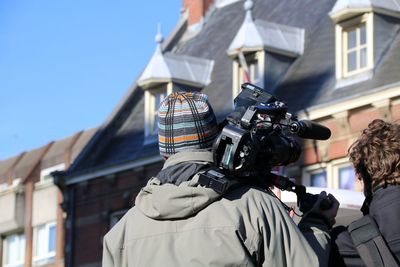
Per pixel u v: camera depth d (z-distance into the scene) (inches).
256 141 166.4
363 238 164.2
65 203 1134.4
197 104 173.2
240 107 177.2
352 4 872.3
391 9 876.6
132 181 1056.8
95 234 1096.2
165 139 173.2
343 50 885.8
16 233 1277.1
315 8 1022.4
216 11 1209.4
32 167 1274.6
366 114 829.8
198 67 1083.3
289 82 940.6
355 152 172.7
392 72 844.0
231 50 971.9
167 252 162.2
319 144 860.0
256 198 163.6
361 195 235.8
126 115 1132.5
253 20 978.1
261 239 159.3
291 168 880.3
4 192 1285.7
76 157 1135.6
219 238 159.3
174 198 161.9
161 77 1058.7
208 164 169.2
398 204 165.6
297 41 979.3
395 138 169.6
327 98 871.7
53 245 1212.5
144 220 167.3
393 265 161.2
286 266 159.0
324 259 164.4
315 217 171.9
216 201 162.7
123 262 169.2
